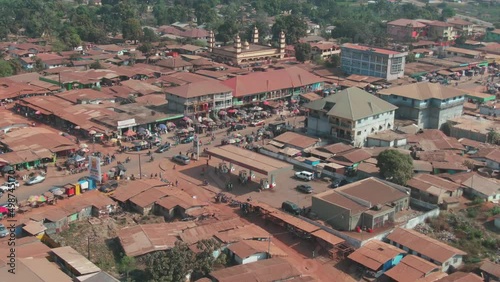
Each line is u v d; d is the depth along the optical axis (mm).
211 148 118375
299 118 152750
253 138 132250
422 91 145250
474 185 104875
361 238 85250
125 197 94938
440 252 80625
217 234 83438
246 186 106812
